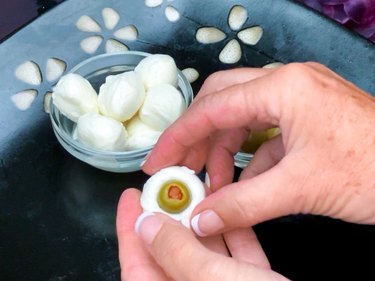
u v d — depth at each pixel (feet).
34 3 1.33
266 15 1.02
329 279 0.74
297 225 0.78
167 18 1.03
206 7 1.03
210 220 0.62
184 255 0.56
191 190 0.70
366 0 1.16
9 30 1.29
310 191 0.60
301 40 0.99
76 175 0.85
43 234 0.80
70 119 0.87
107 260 0.77
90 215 0.82
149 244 0.60
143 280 0.63
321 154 0.60
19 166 0.86
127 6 1.04
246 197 0.60
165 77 0.87
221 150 0.75
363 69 0.95
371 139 0.59
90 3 1.04
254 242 0.69
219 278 0.54
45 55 0.98
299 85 0.61
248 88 0.65
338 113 0.60
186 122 0.69
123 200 0.71
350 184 0.60
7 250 0.78
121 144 0.83
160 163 0.73
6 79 0.96
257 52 0.99
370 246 0.76
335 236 0.77
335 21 1.00
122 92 0.83
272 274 0.55
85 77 0.93
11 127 0.91
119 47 1.00
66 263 0.77
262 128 0.75
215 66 0.98
